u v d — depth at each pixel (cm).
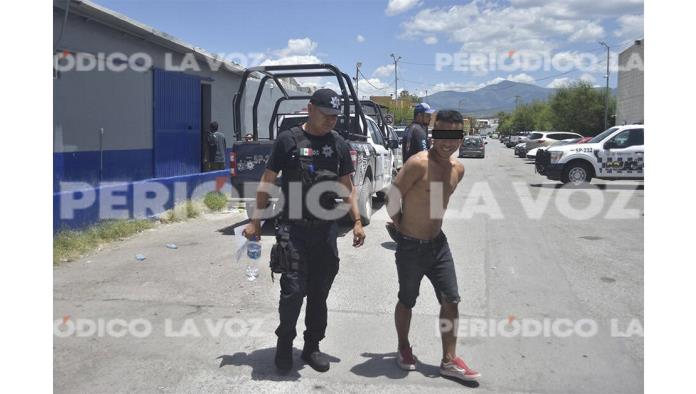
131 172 1196
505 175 2031
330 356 429
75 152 1020
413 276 388
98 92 1077
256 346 445
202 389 376
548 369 403
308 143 400
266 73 898
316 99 394
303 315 517
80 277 629
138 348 440
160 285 601
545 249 768
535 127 7269
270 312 521
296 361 420
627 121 3394
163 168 1318
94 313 516
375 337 464
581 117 4572
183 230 915
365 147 916
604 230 910
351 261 703
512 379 389
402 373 399
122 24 1097
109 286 597
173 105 1352
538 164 1703
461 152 3419
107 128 1110
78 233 781
